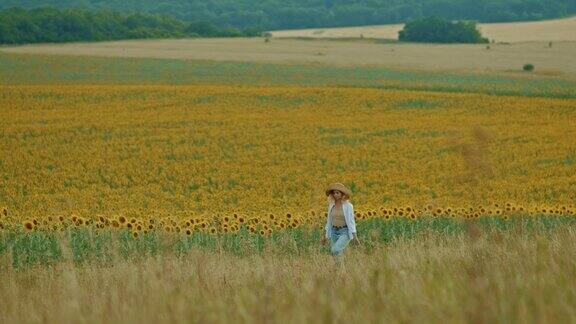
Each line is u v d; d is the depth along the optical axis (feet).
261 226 165.48
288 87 565.94
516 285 54.80
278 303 52.70
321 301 51.62
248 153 337.93
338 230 123.75
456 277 60.75
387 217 173.17
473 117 445.78
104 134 385.91
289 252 141.59
